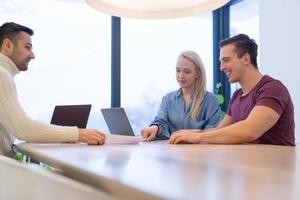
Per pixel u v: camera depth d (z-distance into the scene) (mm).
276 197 391
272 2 3158
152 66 3635
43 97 3146
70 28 3297
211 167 623
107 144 1315
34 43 3117
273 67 3145
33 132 1250
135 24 3564
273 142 1580
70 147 1143
